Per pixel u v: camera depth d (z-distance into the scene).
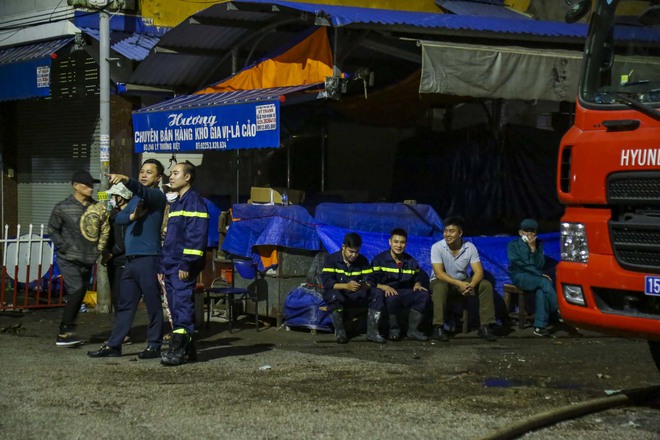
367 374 7.85
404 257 10.38
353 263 10.13
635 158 6.25
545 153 13.35
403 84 12.38
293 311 10.66
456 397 6.88
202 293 10.84
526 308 11.38
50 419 6.14
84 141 15.09
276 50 11.68
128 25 14.22
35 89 14.00
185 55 12.63
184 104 12.02
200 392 7.00
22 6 15.61
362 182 13.95
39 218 16.09
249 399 6.76
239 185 13.59
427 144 13.66
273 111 10.34
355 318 10.41
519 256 10.68
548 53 10.45
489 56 10.03
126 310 8.77
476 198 13.26
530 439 5.75
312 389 7.15
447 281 10.28
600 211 6.52
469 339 10.30
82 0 11.67
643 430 5.99
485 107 13.51
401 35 10.33
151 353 8.62
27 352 9.07
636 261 6.25
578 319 6.61
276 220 10.66
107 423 6.04
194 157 14.07
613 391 7.15
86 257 9.52
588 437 5.80
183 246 8.30
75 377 7.60
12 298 13.37
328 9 10.55
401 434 5.78
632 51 6.64
